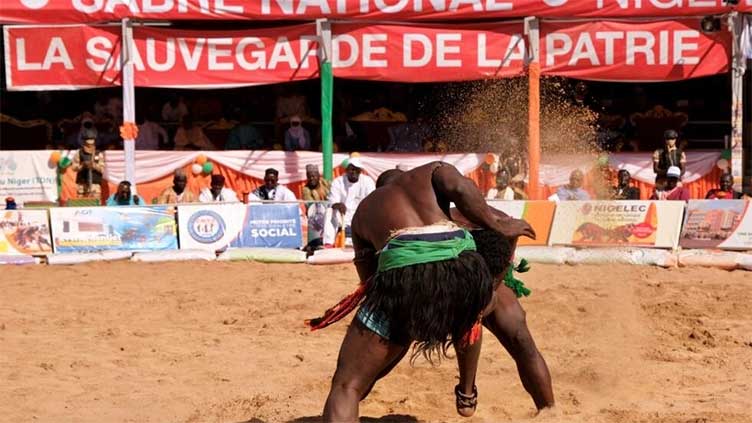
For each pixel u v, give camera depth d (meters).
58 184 24.86
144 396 10.27
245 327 13.96
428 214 7.51
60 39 24.34
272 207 21.88
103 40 24.34
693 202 20.80
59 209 21.34
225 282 17.97
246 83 24.64
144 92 27.27
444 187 7.55
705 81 27.92
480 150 25.95
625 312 14.62
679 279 18.14
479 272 7.39
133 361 11.87
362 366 7.40
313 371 11.39
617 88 27.41
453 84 26.44
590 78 24.58
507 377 11.08
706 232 20.64
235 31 24.52
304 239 21.97
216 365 11.69
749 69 26.55
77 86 24.41
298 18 24.33
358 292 7.68
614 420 8.80
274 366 11.65
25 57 24.38
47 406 9.86
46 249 21.20
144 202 24.91
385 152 26.06
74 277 18.73
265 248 21.39
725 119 27.77
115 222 21.47
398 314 7.27
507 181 24.34
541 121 25.70
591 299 15.79
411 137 26.41
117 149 26.73
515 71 24.52
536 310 14.84
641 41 24.39
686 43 24.34
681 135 26.56
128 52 24.25
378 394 10.30
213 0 24.19
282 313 14.99
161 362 11.85
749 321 14.11
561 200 22.03
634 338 12.91
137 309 15.34
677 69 24.44
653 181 25.09
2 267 20.19
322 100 24.45
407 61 24.55
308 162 25.33
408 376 11.10
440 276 7.25
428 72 24.58
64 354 12.20
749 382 10.58
